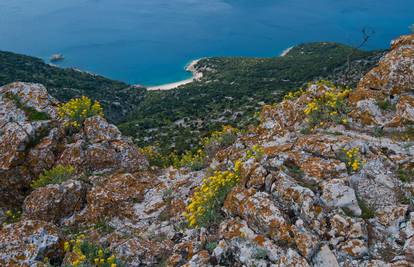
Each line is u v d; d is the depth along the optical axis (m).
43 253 9.59
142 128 76.12
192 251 8.88
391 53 13.48
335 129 11.98
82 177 13.87
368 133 11.57
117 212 12.35
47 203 12.42
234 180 10.20
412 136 11.10
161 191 12.94
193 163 14.62
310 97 13.69
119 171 14.64
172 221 11.27
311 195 8.73
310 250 7.81
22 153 14.30
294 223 8.58
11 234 9.81
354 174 9.42
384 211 8.69
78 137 15.42
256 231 8.60
